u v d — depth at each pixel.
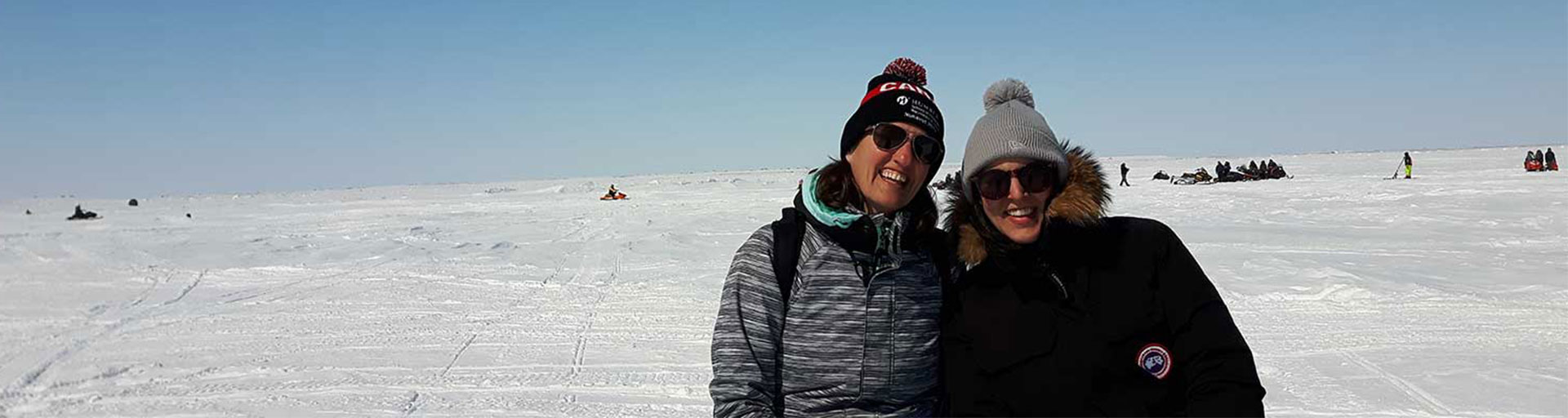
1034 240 2.01
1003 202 1.98
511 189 58.97
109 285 11.01
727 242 14.79
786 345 1.94
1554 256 10.26
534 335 7.59
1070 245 2.01
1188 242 12.49
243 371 6.45
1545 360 5.76
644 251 13.83
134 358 6.89
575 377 6.16
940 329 2.10
